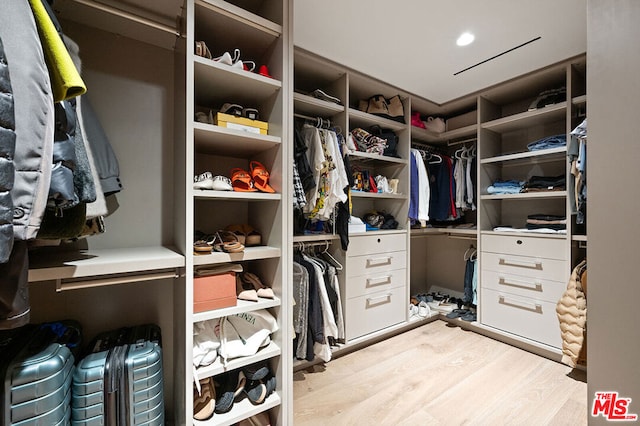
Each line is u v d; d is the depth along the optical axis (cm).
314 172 184
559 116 223
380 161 259
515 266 225
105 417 96
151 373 104
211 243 119
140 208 133
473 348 221
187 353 104
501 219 271
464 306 283
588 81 48
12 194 57
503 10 151
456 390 167
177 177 126
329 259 212
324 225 208
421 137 289
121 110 129
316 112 213
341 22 162
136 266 97
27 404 79
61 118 69
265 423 129
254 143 130
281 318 126
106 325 125
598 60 47
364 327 221
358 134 234
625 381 44
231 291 117
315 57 195
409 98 256
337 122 218
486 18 158
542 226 220
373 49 188
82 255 108
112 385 97
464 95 262
